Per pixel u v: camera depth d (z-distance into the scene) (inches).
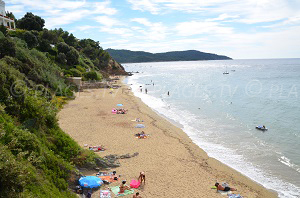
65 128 1274.6
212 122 1536.7
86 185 673.0
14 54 1707.7
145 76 5620.1
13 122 672.4
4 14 2608.3
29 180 475.2
